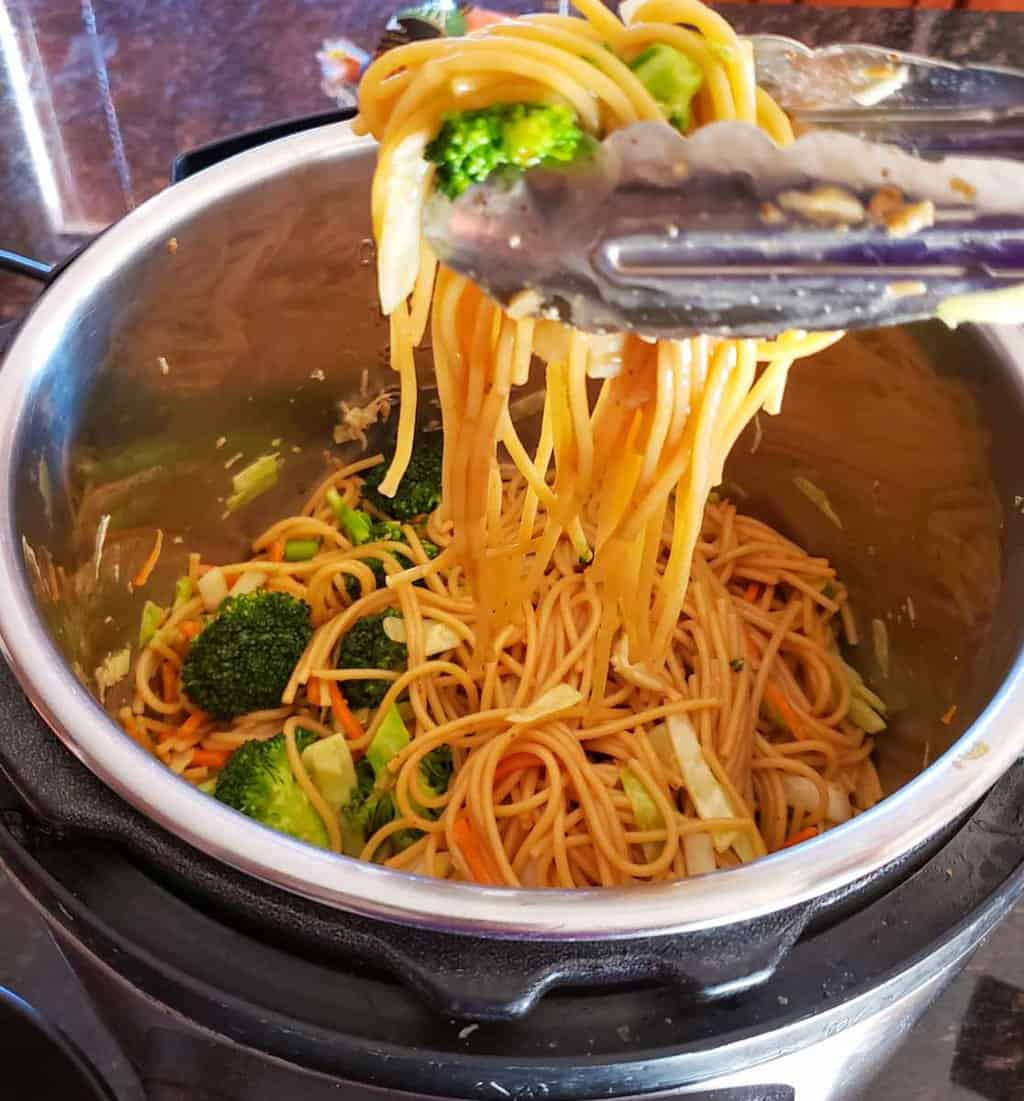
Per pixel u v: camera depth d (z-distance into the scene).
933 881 0.22
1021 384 0.28
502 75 0.19
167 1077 0.27
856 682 0.40
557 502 0.27
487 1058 0.20
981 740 0.21
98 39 0.58
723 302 0.19
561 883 0.33
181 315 0.33
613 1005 0.21
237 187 0.31
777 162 0.18
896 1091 0.33
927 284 0.19
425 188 0.20
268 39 0.58
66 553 0.30
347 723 0.37
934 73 0.20
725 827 0.34
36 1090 0.29
